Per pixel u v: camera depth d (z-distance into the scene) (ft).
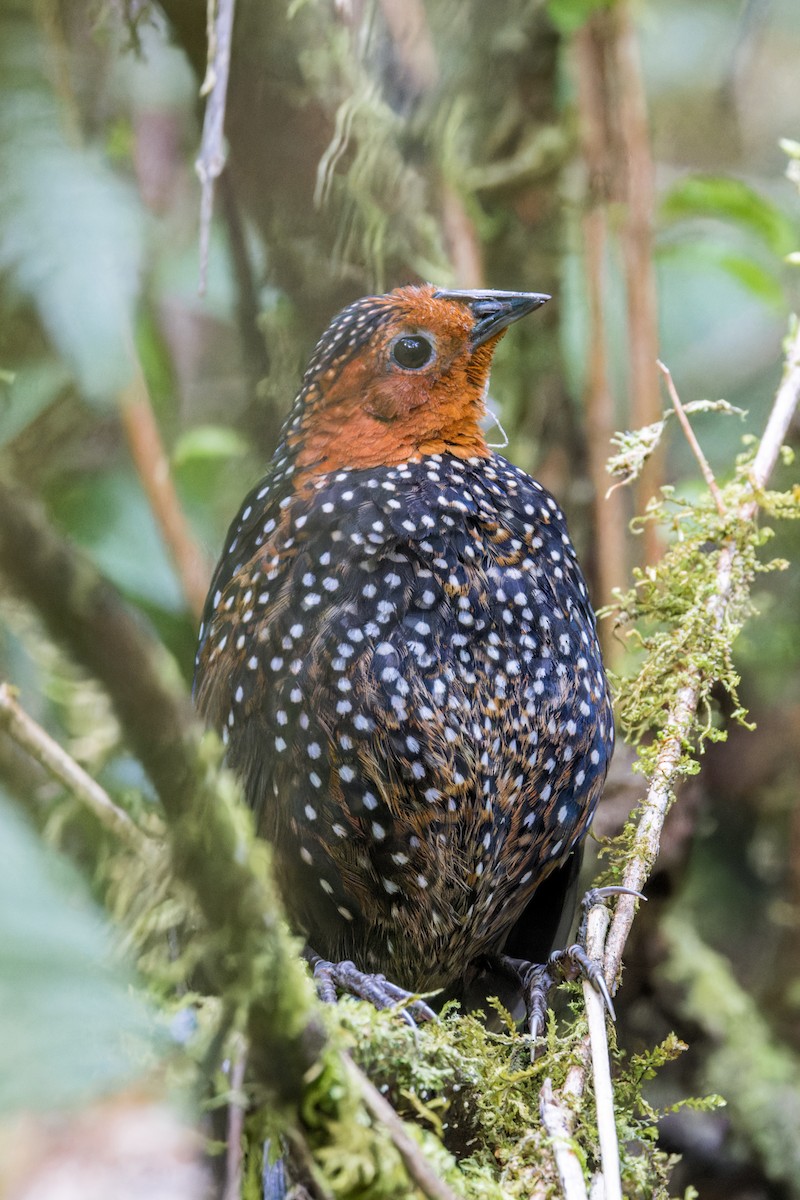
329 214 23.44
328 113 22.71
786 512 21.49
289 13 21.88
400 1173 12.75
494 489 20.29
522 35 26.23
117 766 16.03
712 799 28.66
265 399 25.20
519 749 19.44
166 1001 13.00
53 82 18.97
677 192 29.19
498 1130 16.03
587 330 26.68
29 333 20.03
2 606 10.35
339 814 18.79
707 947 28.76
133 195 22.30
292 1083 12.47
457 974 20.92
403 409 20.27
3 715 13.26
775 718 28.25
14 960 10.26
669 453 32.50
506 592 19.49
